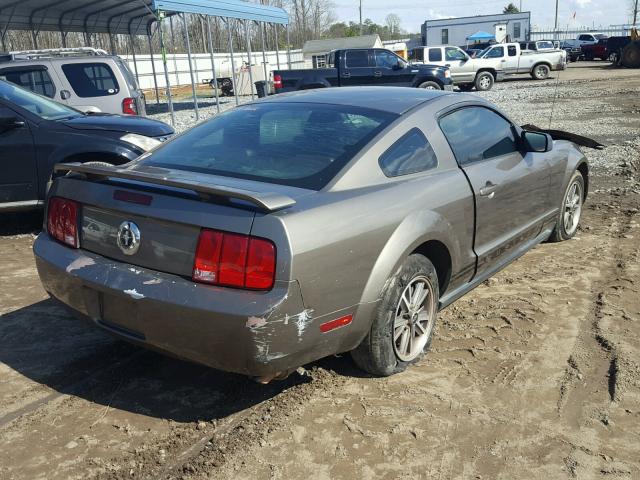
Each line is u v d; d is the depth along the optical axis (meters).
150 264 2.91
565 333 3.97
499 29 34.78
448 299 3.85
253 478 2.67
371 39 40.72
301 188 3.06
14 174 6.40
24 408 3.20
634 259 5.27
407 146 3.53
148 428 3.03
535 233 4.97
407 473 2.69
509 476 2.67
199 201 2.80
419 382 3.41
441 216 3.50
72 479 2.67
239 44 45.50
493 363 3.61
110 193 3.06
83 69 9.98
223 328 2.66
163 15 15.43
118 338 3.10
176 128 14.95
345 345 3.09
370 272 3.06
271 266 2.64
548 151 4.57
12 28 17.38
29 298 4.73
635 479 2.64
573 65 40.53
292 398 3.27
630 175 8.57
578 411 3.13
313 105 3.83
